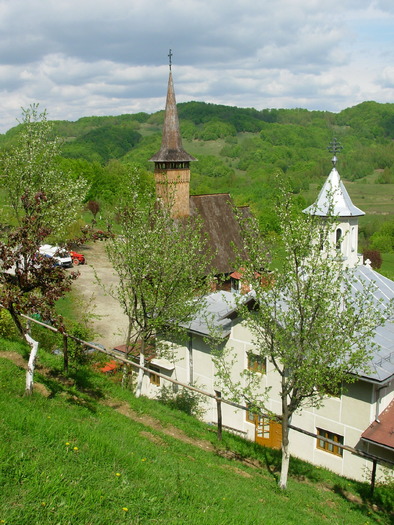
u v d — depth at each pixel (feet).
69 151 522.47
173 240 78.13
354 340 54.85
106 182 339.98
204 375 96.32
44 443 37.73
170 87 156.15
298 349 55.88
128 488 35.35
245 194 386.73
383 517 58.90
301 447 83.25
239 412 90.53
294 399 58.03
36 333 89.30
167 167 156.76
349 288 57.93
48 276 50.78
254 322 61.52
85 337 92.68
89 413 53.47
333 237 96.63
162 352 88.38
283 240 56.85
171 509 35.32
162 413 69.15
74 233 200.95
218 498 40.50
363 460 76.07
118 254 80.18
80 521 30.19
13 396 48.21
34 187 80.38
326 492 63.46
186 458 52.90
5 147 81.15
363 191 501.56
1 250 48.96
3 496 30.22
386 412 78.02
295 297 56.08
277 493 55.31
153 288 76.74
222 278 87.81
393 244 350.64
